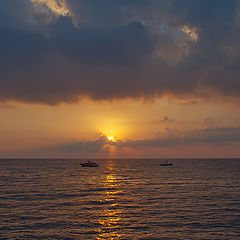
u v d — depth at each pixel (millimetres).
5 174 145625
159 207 52344
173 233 36531
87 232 37219
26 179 114875
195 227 39000
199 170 187000
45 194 69562
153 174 148875
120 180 112500
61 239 34594
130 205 54562
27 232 37094
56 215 46094
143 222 41750
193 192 73125
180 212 47844
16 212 47938
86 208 51719
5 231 37375
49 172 166250
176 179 115062
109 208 51688
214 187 84625
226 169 198875
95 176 135125
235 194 69000
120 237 35250
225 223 40750
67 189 80750
